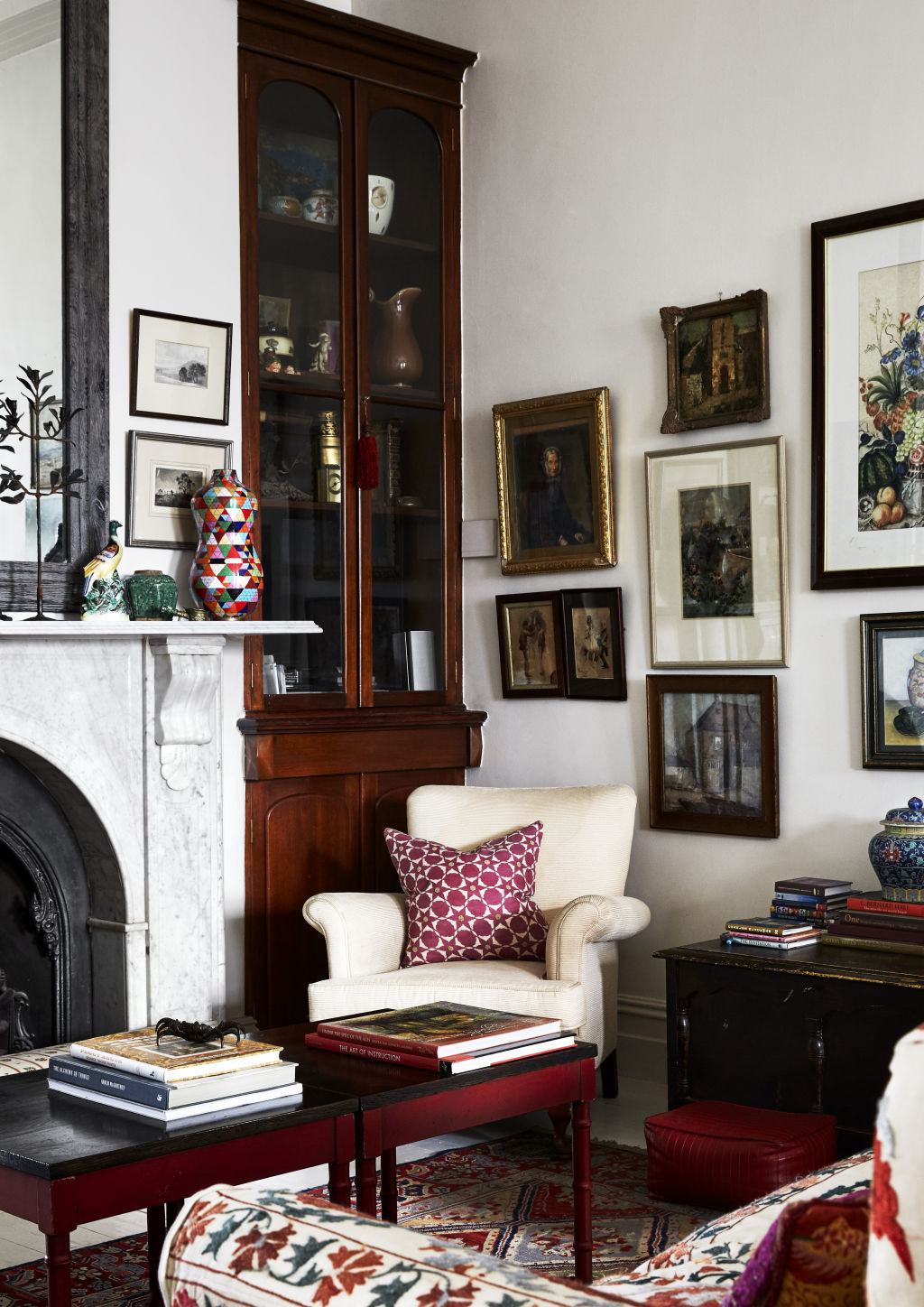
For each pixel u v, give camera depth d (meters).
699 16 4.05
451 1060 2.29
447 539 4.69
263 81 4.16
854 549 3.70
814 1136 2.92
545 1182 3.24
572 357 4.41
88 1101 2.13
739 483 3.95
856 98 3.71
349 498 4.39
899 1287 0.90
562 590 4.39
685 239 4.10
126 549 3.80
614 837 3.84
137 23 3.82
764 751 3.88
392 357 4.54
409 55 4.50
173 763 3.77
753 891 3.94
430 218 4.65
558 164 4.43
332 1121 2.11
